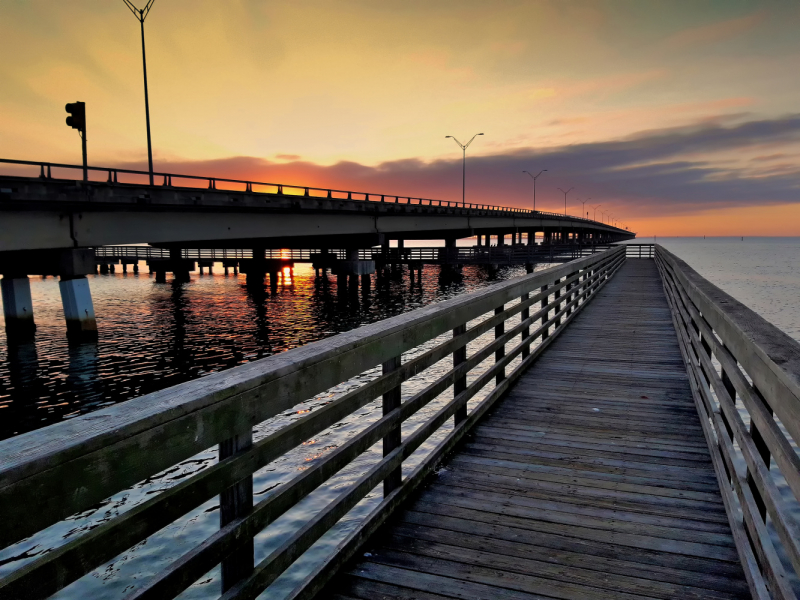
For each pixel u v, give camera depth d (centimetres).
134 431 152
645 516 365
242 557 210
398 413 361
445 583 291
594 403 631
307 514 721
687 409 607
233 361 2266
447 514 367
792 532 175
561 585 289
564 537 338
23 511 122
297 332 3016
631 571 302
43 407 1638
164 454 164
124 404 168
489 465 453
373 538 336
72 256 2622
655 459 466
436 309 422
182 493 172
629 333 1098
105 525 144
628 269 3064
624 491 404
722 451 370
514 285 679
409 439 390
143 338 2792
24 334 2825
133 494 905
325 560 289
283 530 682
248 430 207
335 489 796
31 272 2809
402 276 7012
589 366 816
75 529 796
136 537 154
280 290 5491
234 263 6394
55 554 130
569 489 407
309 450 1038
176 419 169
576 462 460
